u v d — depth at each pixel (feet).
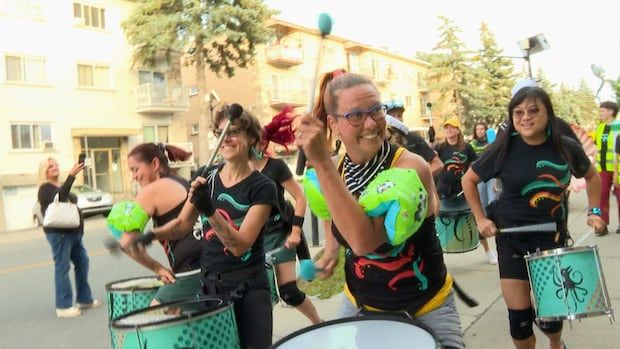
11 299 23.29
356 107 6.93
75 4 80.84
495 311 15.55
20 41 74.69
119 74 86.33
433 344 5.81
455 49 153.89
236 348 8.46
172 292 10.23
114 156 87.20
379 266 7.50
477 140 30.73
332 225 7.90
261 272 9.79
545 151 10.50
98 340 17.37
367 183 7.30
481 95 155.33
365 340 6.38
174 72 92.73
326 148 6.15
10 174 72.18
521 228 10.59
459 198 20.03
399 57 162.09
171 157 13.38
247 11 84.48
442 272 7.70
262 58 111.96
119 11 86.02
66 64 79.77
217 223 8.63
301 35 119.34
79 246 20.85
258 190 9.45
